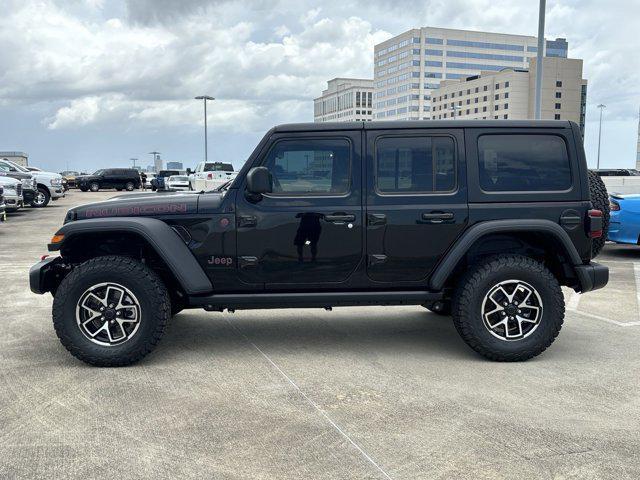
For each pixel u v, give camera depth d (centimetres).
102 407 391
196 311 682
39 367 473
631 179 1537
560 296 477
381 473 306
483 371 464
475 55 16962
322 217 478
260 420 371
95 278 462
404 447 334
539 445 337
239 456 324
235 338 563
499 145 488
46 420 371
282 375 455
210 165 3253
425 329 598
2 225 1664
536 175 490
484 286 474
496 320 493
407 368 472
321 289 491
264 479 300
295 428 359
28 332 578
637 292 783
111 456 324
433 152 484
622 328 600
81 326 470
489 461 318
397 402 400
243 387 429
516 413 381
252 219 477
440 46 16550
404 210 480
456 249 479
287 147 480
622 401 402
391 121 484
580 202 491
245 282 486
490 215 483
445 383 437
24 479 299
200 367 475
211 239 478
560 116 13250
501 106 13300
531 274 474
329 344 543
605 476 303
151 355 507
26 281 849
